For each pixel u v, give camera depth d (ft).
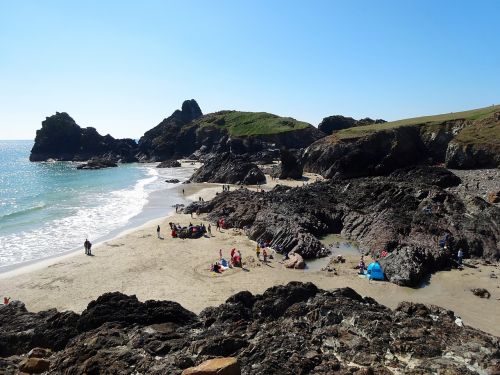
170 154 592.19
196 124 607.78
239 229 178.19
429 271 121.90
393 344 60.70
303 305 74.43
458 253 128.47
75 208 235.40
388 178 228.84
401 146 285.43
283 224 159.22
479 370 54.44
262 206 189.57
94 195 284.00
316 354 58.29
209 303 103.09
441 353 58.54
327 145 340.39
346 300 75.87
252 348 60.13
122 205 243.19
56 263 136.05
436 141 297.33
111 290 112.88
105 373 56.24
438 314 75.61
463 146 258.98
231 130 536.83
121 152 618.03
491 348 59.36
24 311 85.51
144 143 648.38
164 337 65.51
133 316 73.97
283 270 127.54
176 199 260.42
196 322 74.43
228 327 68.80
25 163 638.53
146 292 110.73
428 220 150.30
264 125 529.04
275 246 148.66
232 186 308.81
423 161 288.10
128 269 129.08
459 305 99.45
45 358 63.57
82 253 147.33
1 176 444.96
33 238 170.60
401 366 55.88
